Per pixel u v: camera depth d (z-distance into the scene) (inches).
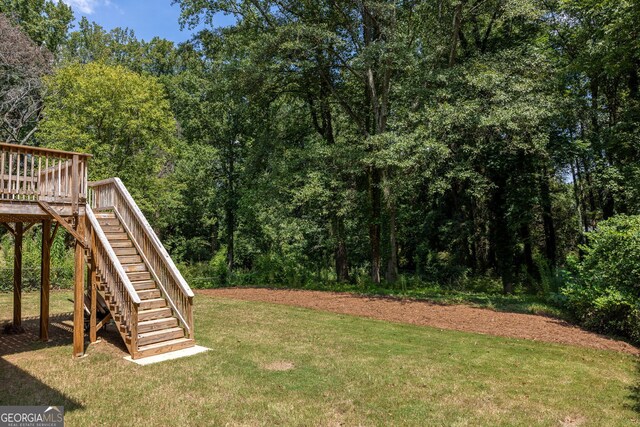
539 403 199.2
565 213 894.4
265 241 1011.3
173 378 228.1
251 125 892.6
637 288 341.7
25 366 247.3
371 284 716.0
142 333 287.0
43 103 848.9
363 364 256.1
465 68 591.8
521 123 508.7
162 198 849.5
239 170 952.9
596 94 689.0
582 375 241.1
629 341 326.3
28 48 855.1
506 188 641.0
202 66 932.6
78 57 1133.1
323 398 201.9
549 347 304.5
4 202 238.1
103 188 394.9
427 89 598.5
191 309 302.5
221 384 218.8
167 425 170.9
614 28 511.5
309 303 512.4
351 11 673.0
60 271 625.6
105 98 709.9
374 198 751.1
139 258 344.2
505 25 724.7
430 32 658.2
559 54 705.0
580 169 675.4
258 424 172.9
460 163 558.9
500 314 434.6
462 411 188.5
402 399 201.6
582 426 176.1
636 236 339.3
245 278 839.1
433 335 339.6
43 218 274.7
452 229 806.5
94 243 299.4
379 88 738.2
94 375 232.5
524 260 816.9
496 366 256.4
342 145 705.0
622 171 583.2
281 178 690.2
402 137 549.6
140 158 761.0
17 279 350.3
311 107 815.7
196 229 1194.6
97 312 342.3
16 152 247.4
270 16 707.4
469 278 794.8
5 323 378.9
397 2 648.4
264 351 284.0
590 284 382.0
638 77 634.2
